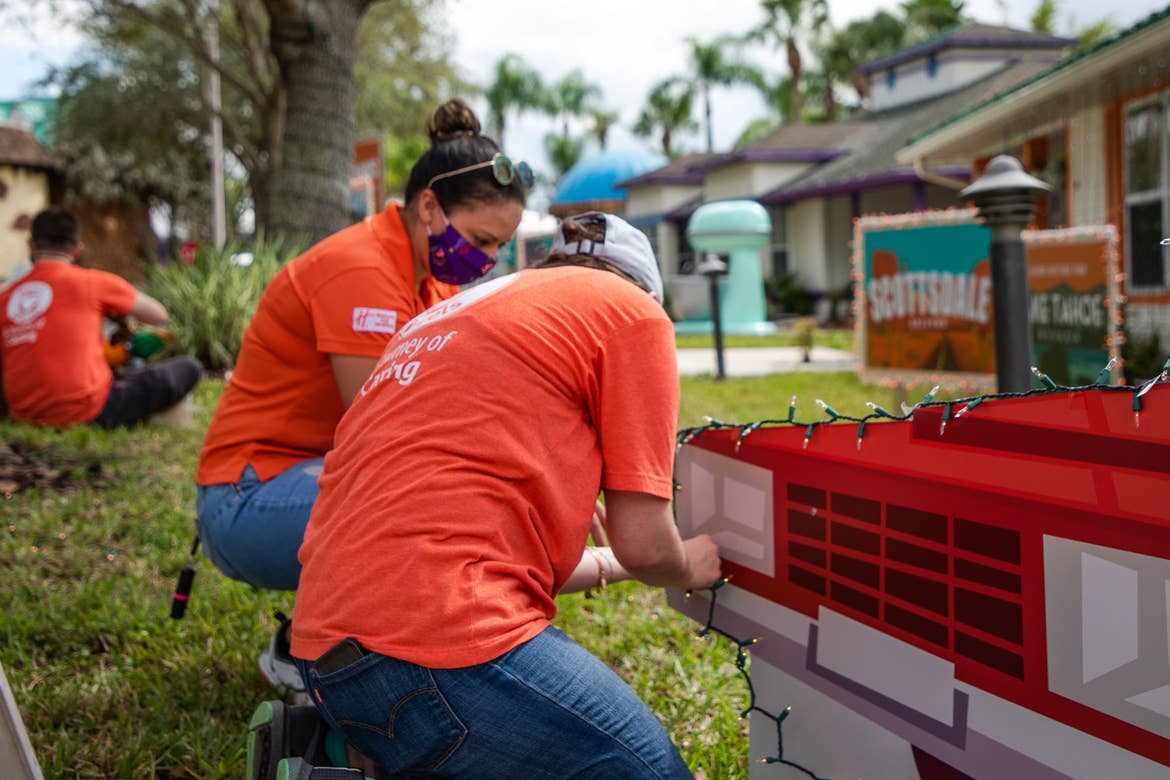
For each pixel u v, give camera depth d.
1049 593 1.34
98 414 5.97
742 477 1.87
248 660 2.88
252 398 2.49
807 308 26.36
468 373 1.59
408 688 1.46
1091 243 7.02
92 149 29.19
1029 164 11.41
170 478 5.01
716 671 2.84
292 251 9.48
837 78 42.50
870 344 8.29
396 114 26.02
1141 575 1.22
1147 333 8.66
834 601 1.69
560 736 1.49
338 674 1.50
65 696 2.65
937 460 1.48
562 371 1.61
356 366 2.36
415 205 2.37
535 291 1.68
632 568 1.71
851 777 1.71
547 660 1.51
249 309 9.82
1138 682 1.24
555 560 1.62
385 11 21.80
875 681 1.63
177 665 2.89
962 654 1.47
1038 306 7.65
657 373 1.65
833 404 8.41
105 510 4.36
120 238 34.38
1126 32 7.51
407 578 1.48
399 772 1.53
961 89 26.11
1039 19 30.50
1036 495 1.34
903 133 24.81
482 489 1.53
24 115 32.81
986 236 7.23
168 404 6.30
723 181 28.30
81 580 3.63
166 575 3.68
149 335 6.35
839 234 26.48
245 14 15.62
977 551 1.43
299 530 2.38
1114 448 1.24
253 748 1.67
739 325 19.39
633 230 1.85
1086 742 1.31
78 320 5.93
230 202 25.66
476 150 2.28
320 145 9.38
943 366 7.67
